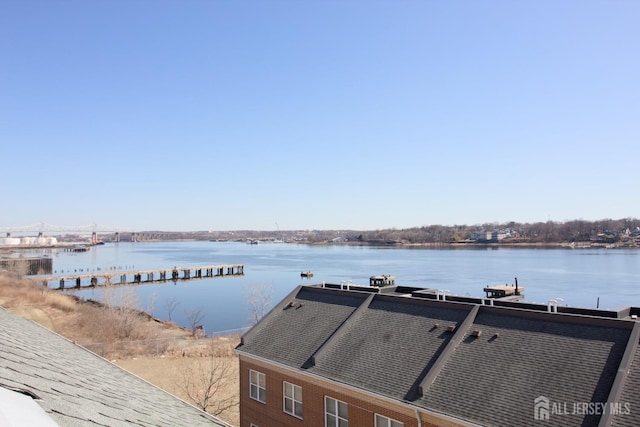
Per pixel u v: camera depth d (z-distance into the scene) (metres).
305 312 28.12
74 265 189.12
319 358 22.92
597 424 14.05
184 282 135.12
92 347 47.62
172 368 42.16
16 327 14.59
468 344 19.73
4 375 6.02
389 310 24.69
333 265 167.12
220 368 41.81
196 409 11.85
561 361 16.91
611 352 16.38
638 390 14.59
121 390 9.88
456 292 84.56
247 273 152.50
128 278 139.00
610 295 80.31
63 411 5.49
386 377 19.98
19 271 131.38
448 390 17.78
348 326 24.61
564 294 81.75
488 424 15.71
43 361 9.14
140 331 58.41
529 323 19.45
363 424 20.25
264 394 25.81
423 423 17.83
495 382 17.23
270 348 25.95
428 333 21.58
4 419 3.86
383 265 158.50
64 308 71.38
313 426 22.67
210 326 73.75
